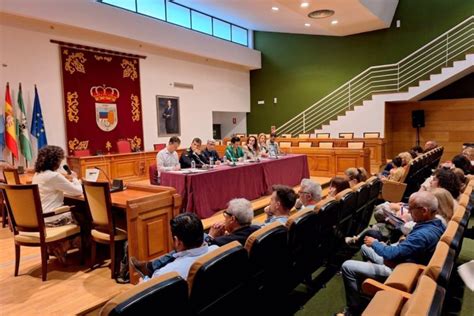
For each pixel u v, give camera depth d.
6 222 4.60
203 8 9.52
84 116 7.38
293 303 2.46
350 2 7.39
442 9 9.27
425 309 1.02
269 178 5.51
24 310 2.38
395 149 10.19
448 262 1.44
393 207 3.36
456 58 8.40
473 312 2.27
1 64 6.12
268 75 12.25
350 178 3.80
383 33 10.17
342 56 10.95
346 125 9.70
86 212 3.25
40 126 6.48
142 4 8.36
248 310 1.79
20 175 5.12
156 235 2.87
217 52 10.31
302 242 2.22
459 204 2.34
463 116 9.21
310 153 7.30
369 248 2.53
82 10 6.87
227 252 1.50
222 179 4.55
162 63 9.12
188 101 9.94
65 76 7.04
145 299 1.13
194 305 1.37
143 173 7.80
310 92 11.55
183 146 9.79
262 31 12.19
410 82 8.98
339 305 2.42
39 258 3.35
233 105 11.76
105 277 2.88
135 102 8.43
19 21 6.34
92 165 6.80
